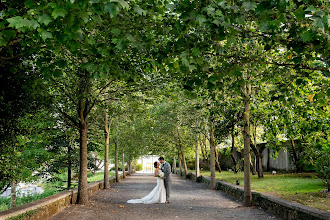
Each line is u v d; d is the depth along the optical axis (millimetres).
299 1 3881
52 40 4602
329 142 9828
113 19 4422
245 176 10438
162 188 11531
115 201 11898
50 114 10555
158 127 26328
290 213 7418
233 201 11969
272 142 14617
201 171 34000
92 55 5461
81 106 11102
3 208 15352
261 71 9344
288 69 6113
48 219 7820
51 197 8828
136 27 4801
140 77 7133
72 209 9461
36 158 12617
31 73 7227
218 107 11352
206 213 9055
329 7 3795
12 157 8367
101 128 18719
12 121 7445
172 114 21547
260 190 11344
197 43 4840
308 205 7453
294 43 4543
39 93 7508
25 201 17703
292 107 8242
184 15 3938
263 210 9219
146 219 8070
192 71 4871
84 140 11195
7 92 7027
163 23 5133
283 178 16047
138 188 18484
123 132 25828
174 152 31797
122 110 14539
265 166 25109
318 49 4328
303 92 7527
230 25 4035
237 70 5027
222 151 31188
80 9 3354
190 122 20672
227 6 3805
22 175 11367
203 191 16172
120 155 34406
